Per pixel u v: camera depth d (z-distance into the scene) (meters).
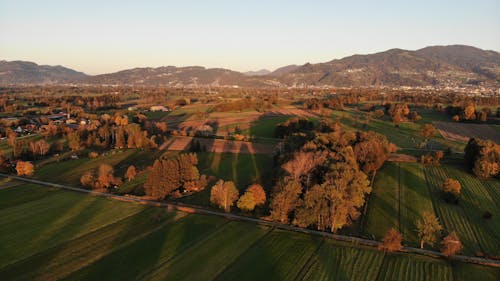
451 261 52.53
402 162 104.56
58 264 49.81
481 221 67.88
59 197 79.81
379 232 63.69
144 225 64.31
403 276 47.69
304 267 49.53
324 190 63.88
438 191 82.12
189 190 84.69
